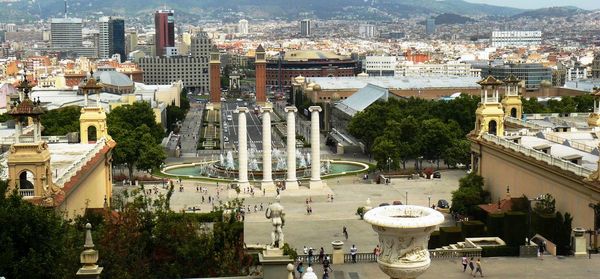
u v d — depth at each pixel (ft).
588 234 493.77
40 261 308.60
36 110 462.60
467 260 442.91
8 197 350.64
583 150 610.65
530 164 609.42
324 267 442.09
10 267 302.45
